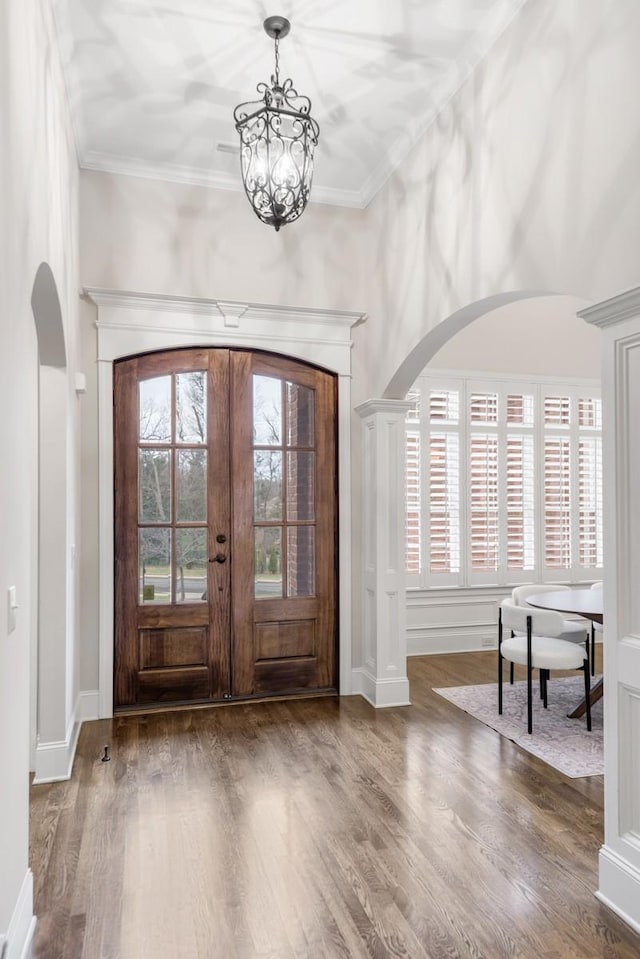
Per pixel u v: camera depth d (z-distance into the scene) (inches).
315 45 121.1
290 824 107.1
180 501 169.8
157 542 167.6
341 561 179.6
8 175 70.0
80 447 159.6
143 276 165.3
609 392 88.4
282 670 176.1
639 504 84.4
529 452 251.4
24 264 79.7
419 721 157.6
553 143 101.0
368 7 111.3
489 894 88.4
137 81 131.9
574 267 96.3
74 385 144.7
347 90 134.4
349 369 181.2
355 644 181.2
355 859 96.7
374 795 117.7
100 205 162.4
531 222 106.5
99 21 114.2
